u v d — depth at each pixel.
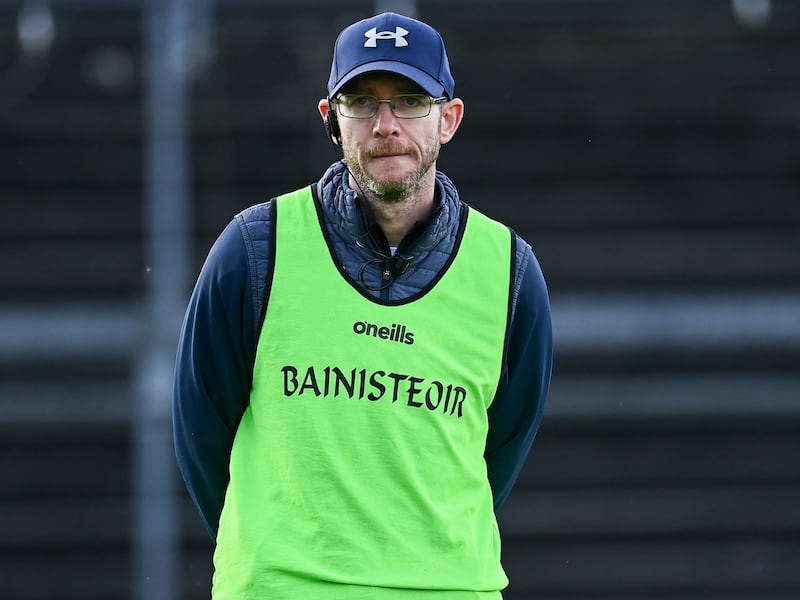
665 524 37.03
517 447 11.52
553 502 37.19
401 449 10.07
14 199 40.09
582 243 39.75
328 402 10.09
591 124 41.12
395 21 10.43
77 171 40.69
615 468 37.69
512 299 10.62
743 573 36.62
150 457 28.41
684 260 39.38
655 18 38.31
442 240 10.52
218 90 40.72
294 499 10.05
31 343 36.16
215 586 10.29
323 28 37.41
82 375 38.03
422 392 10.18
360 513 9.98
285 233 10.38
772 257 39.41
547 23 38.66
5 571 36.22
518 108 41.12
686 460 37.81
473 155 40.97
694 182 40.62
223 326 10.35
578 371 38.25
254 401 10.38
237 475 10.33
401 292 10.34
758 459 37.75
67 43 41.25
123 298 38.78
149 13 32.72
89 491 37.47
